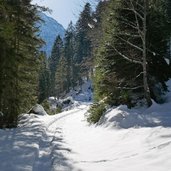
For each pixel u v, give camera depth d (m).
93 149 11.91
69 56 92.81
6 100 19.88
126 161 9.25
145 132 12.67
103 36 19.66
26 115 28.53
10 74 19.88
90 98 78.31
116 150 11.05
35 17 23.27
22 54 22.59
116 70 19.36
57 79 87.31
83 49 91.12
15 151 10.81
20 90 22.78
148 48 19.44
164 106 17.11
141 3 19.03
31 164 9.05
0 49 19.55
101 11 19.31
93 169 8.82
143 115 16.20
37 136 14.67
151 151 9.68
